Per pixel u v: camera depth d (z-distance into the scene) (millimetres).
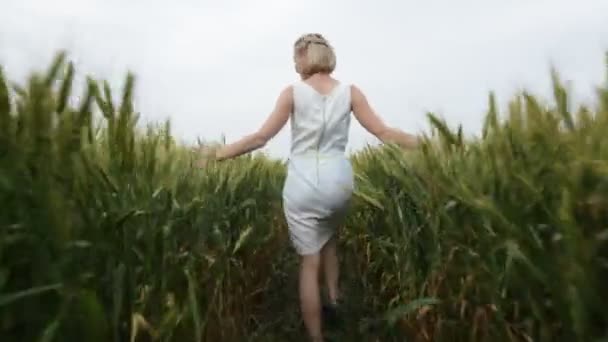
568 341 1570
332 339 3252
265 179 4625
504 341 1854
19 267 1428
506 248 1821
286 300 3930
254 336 3176
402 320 2613
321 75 3254
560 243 1589
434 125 2223
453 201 2102
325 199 3074
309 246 3133
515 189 1801
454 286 2195
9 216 1429
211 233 2607
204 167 2902
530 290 1687
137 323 1683
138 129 1986
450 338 2205
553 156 1677
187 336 2010
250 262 3457
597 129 1535
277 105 3182
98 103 1793
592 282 1436
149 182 1899
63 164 1542
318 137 3123
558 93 1684
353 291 3707
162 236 1908
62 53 1566
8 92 1454
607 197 1434
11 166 1429
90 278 1584
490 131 2006
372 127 3156
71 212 1540
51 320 1445
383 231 3395
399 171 2586
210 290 2445
